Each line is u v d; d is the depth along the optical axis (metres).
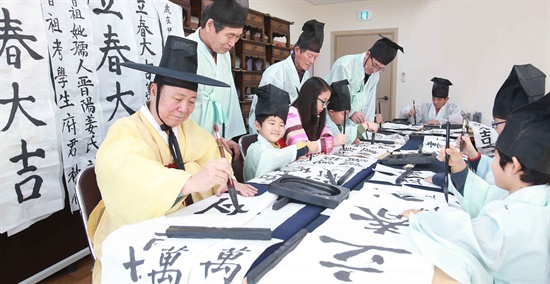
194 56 1.16
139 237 0.81
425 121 4.28
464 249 0.70
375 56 2.48
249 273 0.64
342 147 1.94
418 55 5.41
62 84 1.69
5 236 1.70
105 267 0.80
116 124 1.10
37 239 1.85
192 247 0.75
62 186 1.69
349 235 0.79
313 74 6.13
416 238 0.72
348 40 5.88
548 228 0.72
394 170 1.40
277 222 0.89
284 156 1.47
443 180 1.15
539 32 4.59
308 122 1.86
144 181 0.96
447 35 5.18
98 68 1.88
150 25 2.17
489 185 0.96
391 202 0.99
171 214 0.96
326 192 1.08
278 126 1.62
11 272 1.74
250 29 3.93
